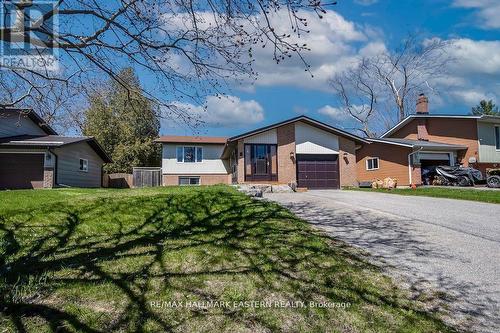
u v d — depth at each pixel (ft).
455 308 14.17
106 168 102.32
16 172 60.95
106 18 12.98
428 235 24.47
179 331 11.94
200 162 88.22
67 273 15.88
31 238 20.93
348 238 23.36
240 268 17.03
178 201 30.53
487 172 68.28
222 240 21.08
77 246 19.76
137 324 12.14
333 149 71.82
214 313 13.08
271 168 69.00
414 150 74.28
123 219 25.22
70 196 33.86
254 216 27.35
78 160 72.74
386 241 22.82
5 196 33.83
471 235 24.54
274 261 18.03
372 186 73.15
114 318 12.42
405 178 75.92
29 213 25.44
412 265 18.54
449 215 32.09
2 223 23.25
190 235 22.04
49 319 12.11
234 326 12.36
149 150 104.17
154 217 25.96
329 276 16.62
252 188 44.27
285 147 69.62
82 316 12.39
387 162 80.89
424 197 48.47
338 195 50.08
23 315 12.26
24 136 67.56
